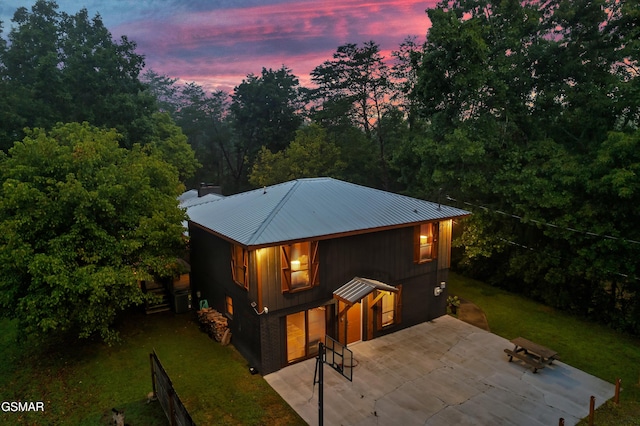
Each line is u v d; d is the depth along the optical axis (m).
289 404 10.41
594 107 16.70
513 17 19.06
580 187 15.61
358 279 12.73
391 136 36.16
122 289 12.83
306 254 12.72
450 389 11.06
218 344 13.82
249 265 11.68
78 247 12.28
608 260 14.51
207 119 55.56
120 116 28.28
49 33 30.09
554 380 11.54
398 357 12.91
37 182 12.05
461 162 19.39
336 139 39.25
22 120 23.17
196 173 54.06
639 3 15.95
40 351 13.41
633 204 13.73
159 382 10.19
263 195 15.40
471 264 21.62
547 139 18.08
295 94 49.19
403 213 14.67
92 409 10.24
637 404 10.38
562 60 18.67
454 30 17.89
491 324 15.73
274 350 11.97
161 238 13.77
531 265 17.92
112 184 13.19
